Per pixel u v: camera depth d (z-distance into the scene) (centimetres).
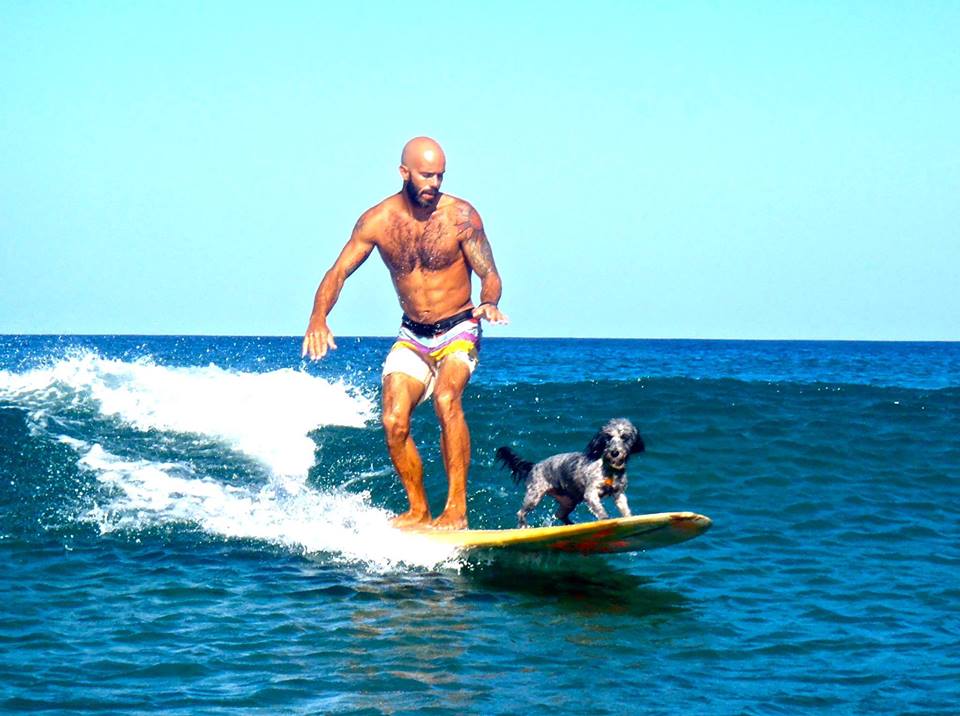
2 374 1998
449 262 952
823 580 860
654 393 1767
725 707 590
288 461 1345
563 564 916
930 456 1338
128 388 1842
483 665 656
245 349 6206
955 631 729
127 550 951
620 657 673
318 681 623
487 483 1204
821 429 1462
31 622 734
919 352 7931
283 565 904
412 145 926
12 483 1180
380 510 1109
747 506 1127
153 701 586
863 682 631
